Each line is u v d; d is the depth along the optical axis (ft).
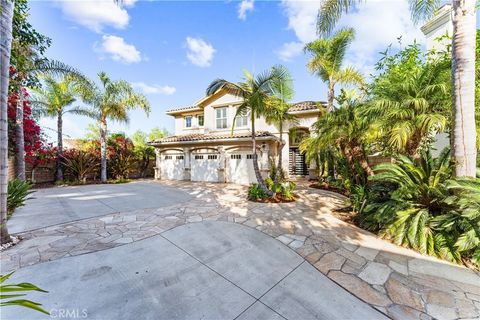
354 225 20.11
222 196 34.22
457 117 15.57
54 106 50.39
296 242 16.39
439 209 16.69
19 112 37.19
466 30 15.15
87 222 20.63
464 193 14.19
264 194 31.63
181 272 12.27
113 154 61.62
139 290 10.61
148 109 56.49
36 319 8.70
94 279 11.32
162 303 9.78
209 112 59.67
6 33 14.94
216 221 20.94
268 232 18.28
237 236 17.39
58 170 52.31
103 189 42.45
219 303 9.93
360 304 9.93
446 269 12.64
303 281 11.68
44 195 35.40
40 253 14.02
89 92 42.24
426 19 20.57
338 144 29.99
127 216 22.70
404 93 21.48
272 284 11.41
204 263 13.29
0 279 5.92
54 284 10.82
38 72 33.35
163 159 62.75
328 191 37.96
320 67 41.37
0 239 14.94
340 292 10.77
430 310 9.49
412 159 20.56
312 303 10.03
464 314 9.23
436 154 30.58
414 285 11.22
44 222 20.57
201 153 55.42
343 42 37.96
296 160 59.72
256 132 50.85
